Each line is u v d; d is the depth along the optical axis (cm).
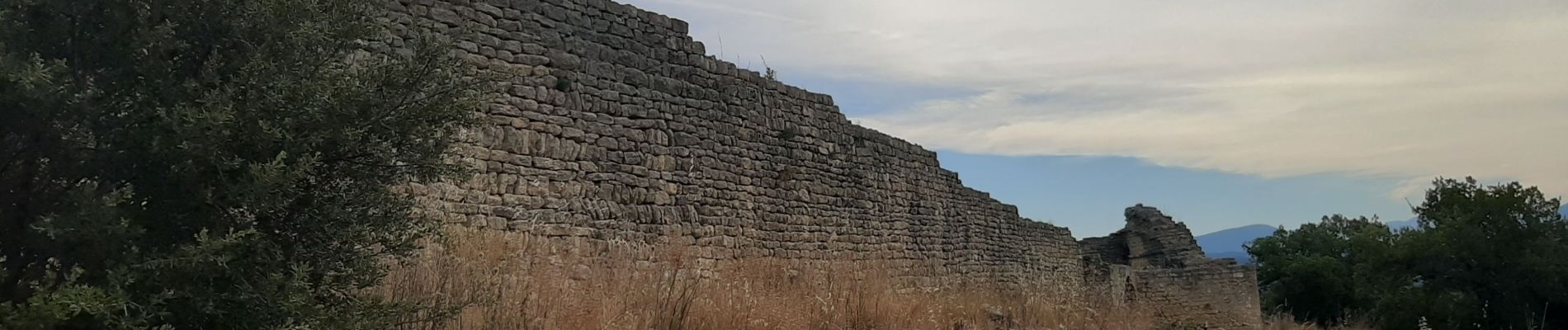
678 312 912
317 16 548
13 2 458
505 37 1173
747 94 1547
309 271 536
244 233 464
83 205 452
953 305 1286
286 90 510
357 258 566
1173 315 2819
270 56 523
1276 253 5234
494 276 876
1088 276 2772
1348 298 4531
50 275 466
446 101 596
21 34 455
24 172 466
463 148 1050
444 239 711
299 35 531
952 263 2127
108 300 433
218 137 472
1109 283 2680
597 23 1297
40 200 471
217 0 509
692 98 1430
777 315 984
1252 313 2914
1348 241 4578
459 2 1125
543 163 1188
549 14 1231
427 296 749
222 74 510
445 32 1100
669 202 1355
